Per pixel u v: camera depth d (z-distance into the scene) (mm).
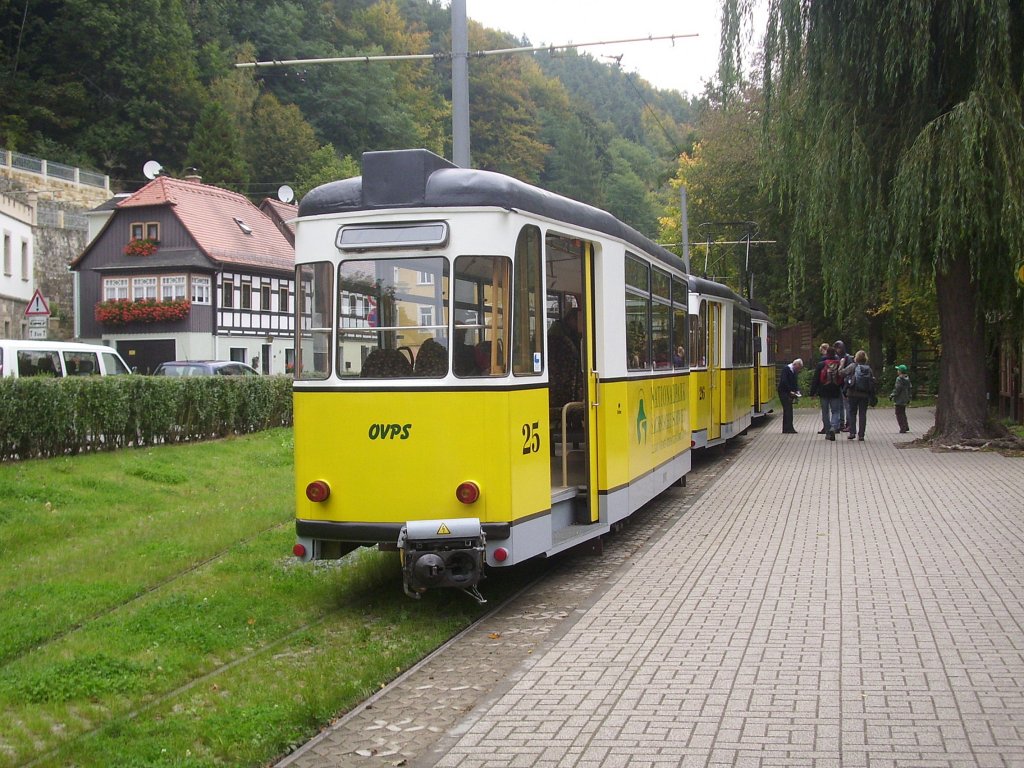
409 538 8172
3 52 71562
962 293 21125
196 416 19641
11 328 47719
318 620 8445
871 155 19750
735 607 8328
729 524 12578
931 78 19141
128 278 52312
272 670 6996
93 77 74000
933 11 18578
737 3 20859
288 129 75250
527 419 8828
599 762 5156
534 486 8930
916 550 10484
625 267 11352
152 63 74188
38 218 56594
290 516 12883
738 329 23922
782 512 13398
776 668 6625
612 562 10602
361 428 8586
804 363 51875
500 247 8562
